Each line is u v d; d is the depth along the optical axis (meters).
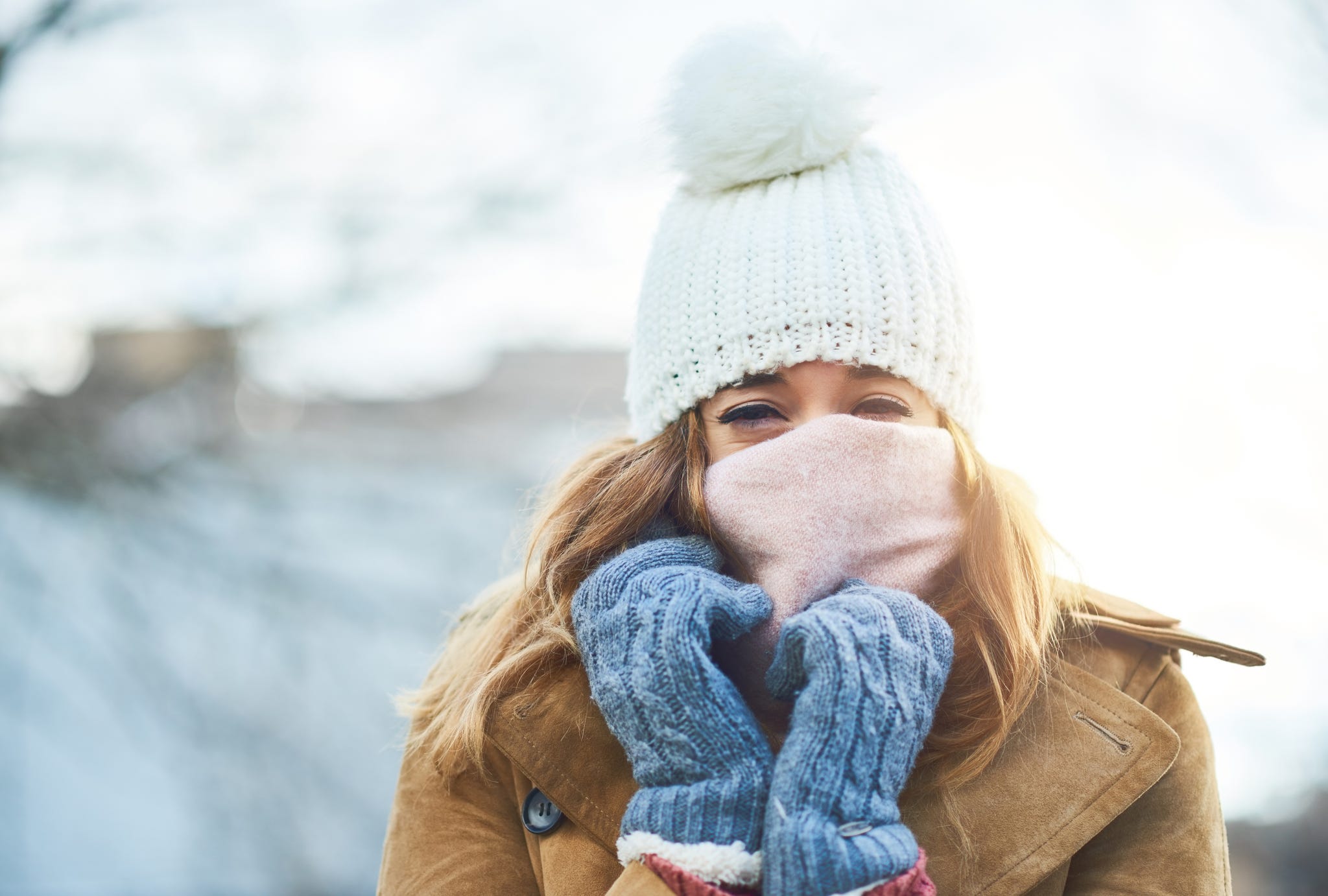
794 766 1.11
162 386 4.58
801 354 1.34
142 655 5.04
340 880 5.39
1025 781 1.27
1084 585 1.48
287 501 5.35
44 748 6.46
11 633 5.12
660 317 1.45
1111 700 1.30
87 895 6.34
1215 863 1.26
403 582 6.23
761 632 1.31
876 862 1.06
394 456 6.66
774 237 1.37
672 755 1.17
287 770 5.37
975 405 1.45
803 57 1.40
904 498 1.32
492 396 7.15
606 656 1.25
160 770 6.57
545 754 1.34
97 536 4.80
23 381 4.30
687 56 1.45
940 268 1.40
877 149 1.45
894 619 1.22
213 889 5.29
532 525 1.56
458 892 1.33
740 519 1.33
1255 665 1.31
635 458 1.47
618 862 1.30
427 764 1.43
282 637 5.34
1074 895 1.27
